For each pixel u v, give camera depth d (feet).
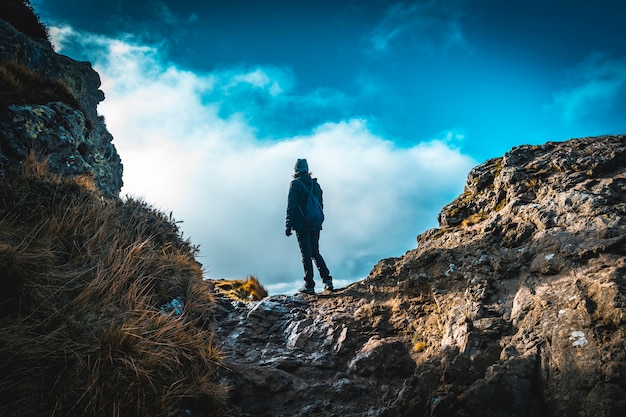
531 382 9.84
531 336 10.79
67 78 30.32
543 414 9.39
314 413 11.67
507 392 9.70
